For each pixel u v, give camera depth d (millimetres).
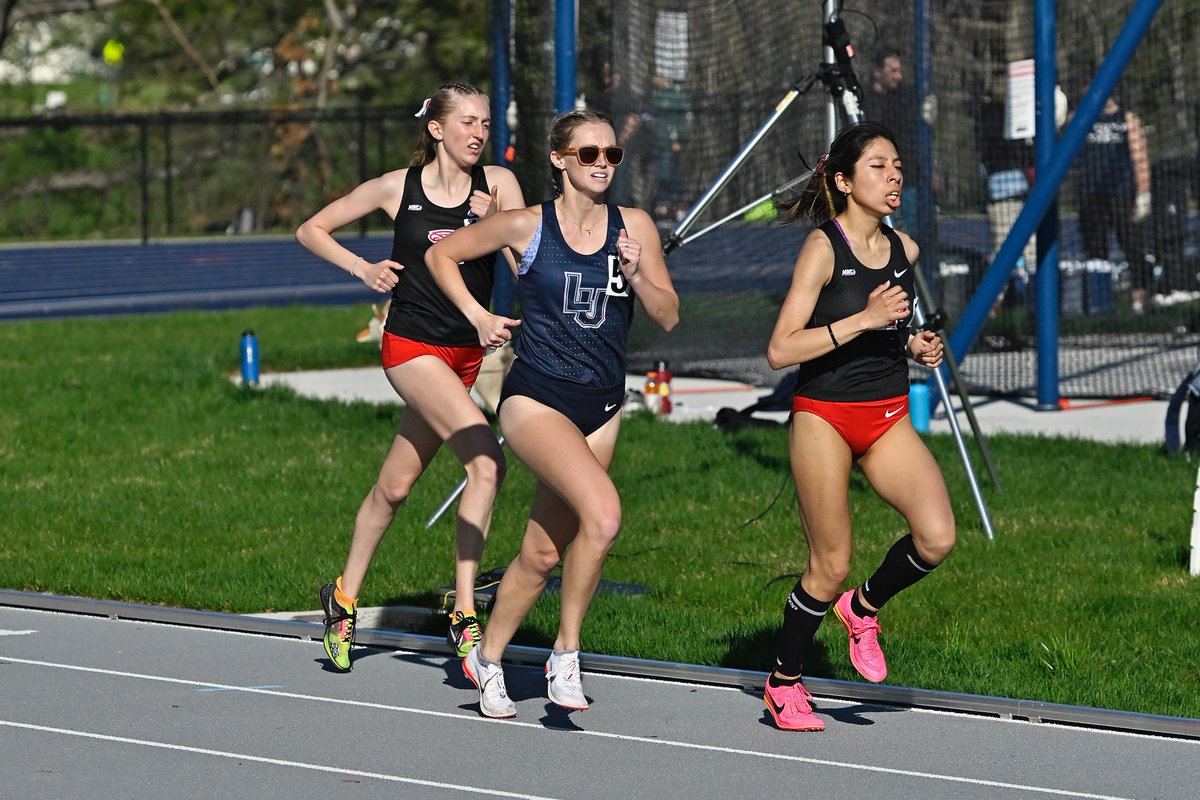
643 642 20312
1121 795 15078
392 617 21984
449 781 15344
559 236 16391
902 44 43344
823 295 16312
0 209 114625
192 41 137625
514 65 42406
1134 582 23094
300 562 24500
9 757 15984
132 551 25688
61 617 22312
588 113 16422
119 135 118750
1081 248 50281
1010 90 36781
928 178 42781
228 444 35438
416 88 130250
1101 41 46625
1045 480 29859
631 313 16875
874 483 16625
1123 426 36719
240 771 15609
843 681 18375
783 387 38219
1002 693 18250
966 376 43812
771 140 44094
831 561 16500
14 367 49250
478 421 19078
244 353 43906
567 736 16828
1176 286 48344
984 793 15094
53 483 31312
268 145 115625
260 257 96875
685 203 45219
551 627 21031
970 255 46000
